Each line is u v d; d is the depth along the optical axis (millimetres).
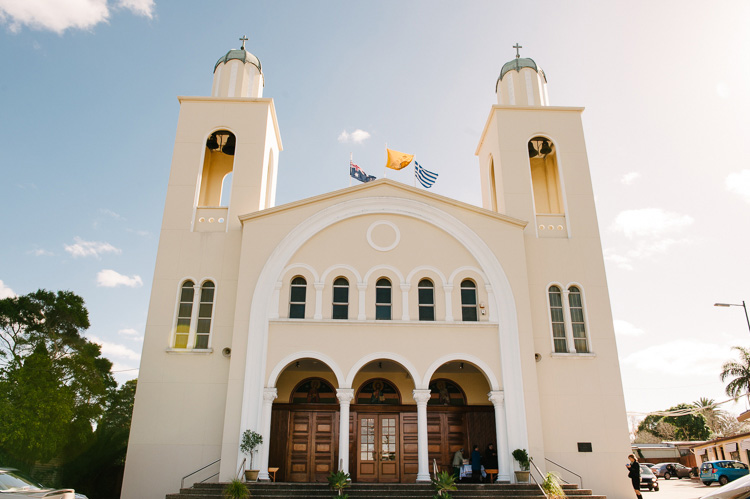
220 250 23375
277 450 22250
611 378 22219
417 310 22047
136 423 20797
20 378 26969
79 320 33906
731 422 81438
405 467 22375
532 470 19891
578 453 21094
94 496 28109
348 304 22078
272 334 21219
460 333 21625
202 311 22703
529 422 20422
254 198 24359
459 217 23391
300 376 23438
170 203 24219
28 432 25562
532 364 21219
